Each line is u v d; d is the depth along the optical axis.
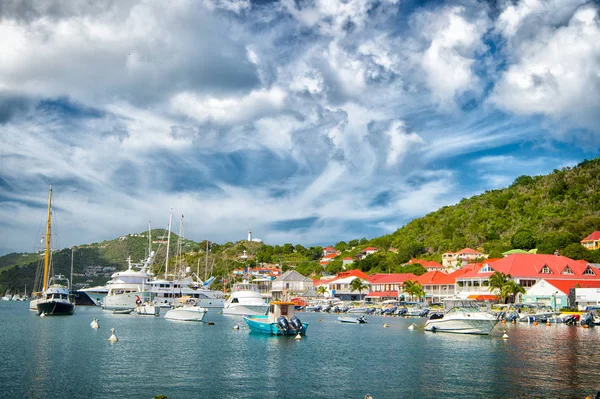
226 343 62.81
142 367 45.62
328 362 49.56
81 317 103.00
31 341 61.47
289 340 67.25
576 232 174.38
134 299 124.38
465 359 51.16
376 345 62.22
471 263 164.00
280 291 186.00
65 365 45.81
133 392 36.59
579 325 88.69
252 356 52.75
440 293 146.62
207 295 151.00
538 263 128.25
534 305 109.00
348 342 65.31
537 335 72.44
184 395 36.16
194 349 57.25
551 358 51.31
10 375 41.22
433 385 39.69
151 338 66.75
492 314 76.94
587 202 198.62
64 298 109.75
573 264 129.75
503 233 196.75
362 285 162.38
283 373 44.09
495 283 114.94
